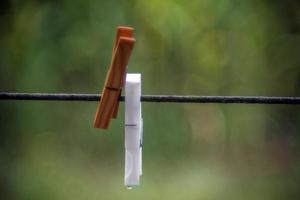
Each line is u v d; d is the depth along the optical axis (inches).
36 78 162.2
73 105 171.3
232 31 168.2
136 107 73.0
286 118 184.1
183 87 173.6
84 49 164.2
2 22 159.9
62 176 165.9
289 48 175.6
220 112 180.1
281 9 173.6
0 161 164.1
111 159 171.6
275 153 182.2
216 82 173.3
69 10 162.4
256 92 176.2
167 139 173.6
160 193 165.5
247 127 181.8
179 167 171.5
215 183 170.6
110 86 72.7
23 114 167.2
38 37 161.3
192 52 168.4
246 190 170.1
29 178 163.5
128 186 73.1
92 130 171.8
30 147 167.2
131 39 72.1
